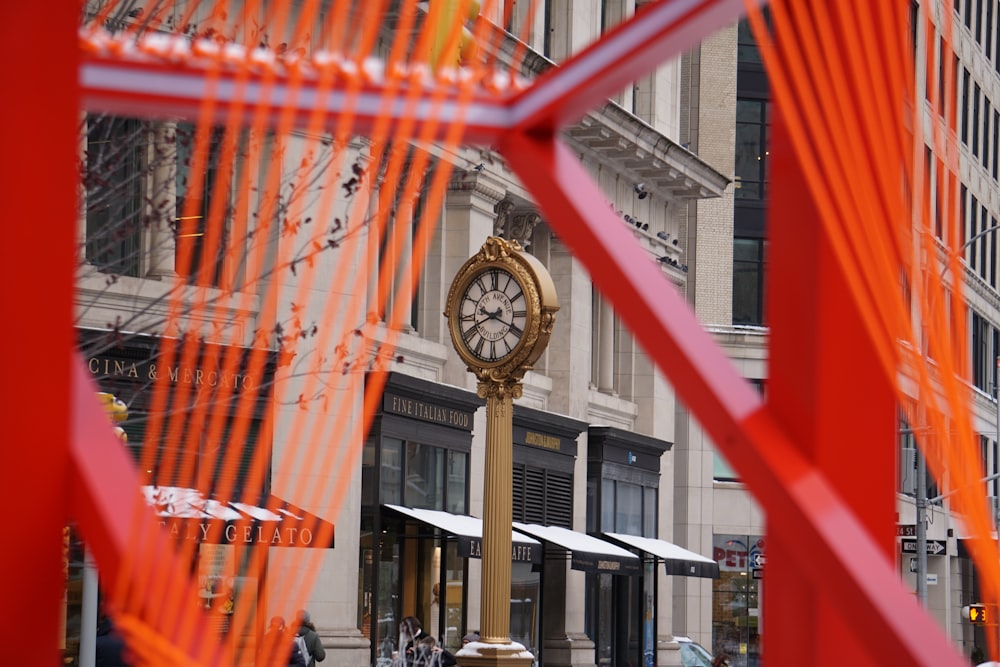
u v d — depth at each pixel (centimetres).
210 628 593
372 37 677
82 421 605
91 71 695
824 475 604
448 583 4625
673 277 6156
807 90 595
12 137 583
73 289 591
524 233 5228
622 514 5797
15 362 584
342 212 2306
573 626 5419
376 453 4172
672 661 6162
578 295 5478
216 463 1798
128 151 1681
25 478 584
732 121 7731
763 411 621
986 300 9169
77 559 2278
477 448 4797
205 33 819
